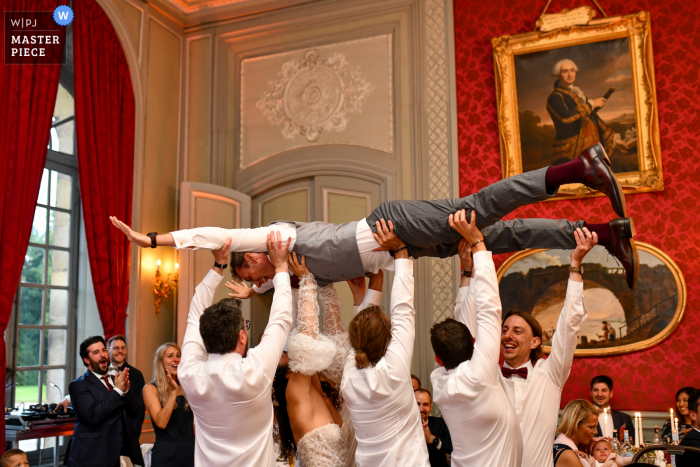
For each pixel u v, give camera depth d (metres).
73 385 4.46
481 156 6.96
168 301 7.59
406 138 7.26
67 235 7.08
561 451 3.19
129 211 7.04
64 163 7.11
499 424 2.54
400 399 2.59
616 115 6.47
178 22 8.34
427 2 7.40
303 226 3.15
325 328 3.24
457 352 2.62
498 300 2.67
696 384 5.93
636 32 6.45
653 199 6.32
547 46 6.75
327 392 3.19
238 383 2.52
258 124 7.99
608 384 5.84
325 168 7.54
